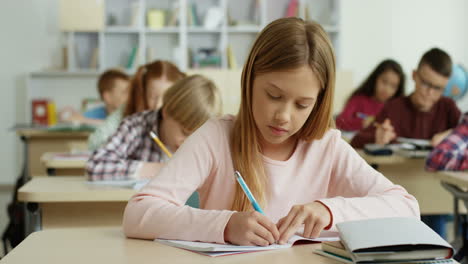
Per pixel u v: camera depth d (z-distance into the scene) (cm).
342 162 131
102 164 203
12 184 569
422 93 299
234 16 588
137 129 216
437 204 280
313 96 109
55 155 274
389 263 90
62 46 574
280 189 128
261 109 109
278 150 130
